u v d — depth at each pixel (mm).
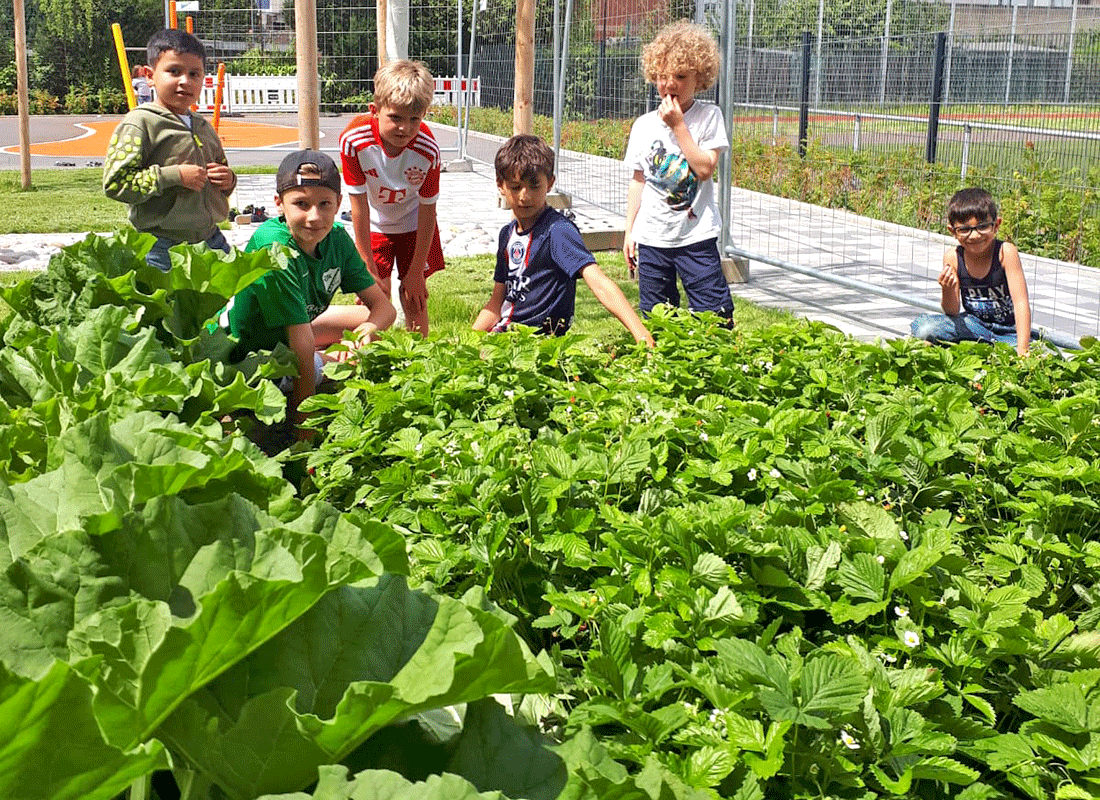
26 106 14500
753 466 2936
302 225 4215
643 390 3686
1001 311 6027
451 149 20125
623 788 1220
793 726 1803
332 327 5199
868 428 3232
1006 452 3379
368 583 1349
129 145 5402
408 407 3438
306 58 9211
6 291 3209
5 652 1198
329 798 1071
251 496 1625
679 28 5879
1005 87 11102
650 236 6164
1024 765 1857
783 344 4520
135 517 1306
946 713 2014
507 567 2428
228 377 3301
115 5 40375
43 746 1024
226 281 3391
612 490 2822
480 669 1228
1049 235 11477
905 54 12188
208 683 1233
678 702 1908
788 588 2271
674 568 2186
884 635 2236
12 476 2252
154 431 1729
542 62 15516
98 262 3305
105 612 1192
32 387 2736
